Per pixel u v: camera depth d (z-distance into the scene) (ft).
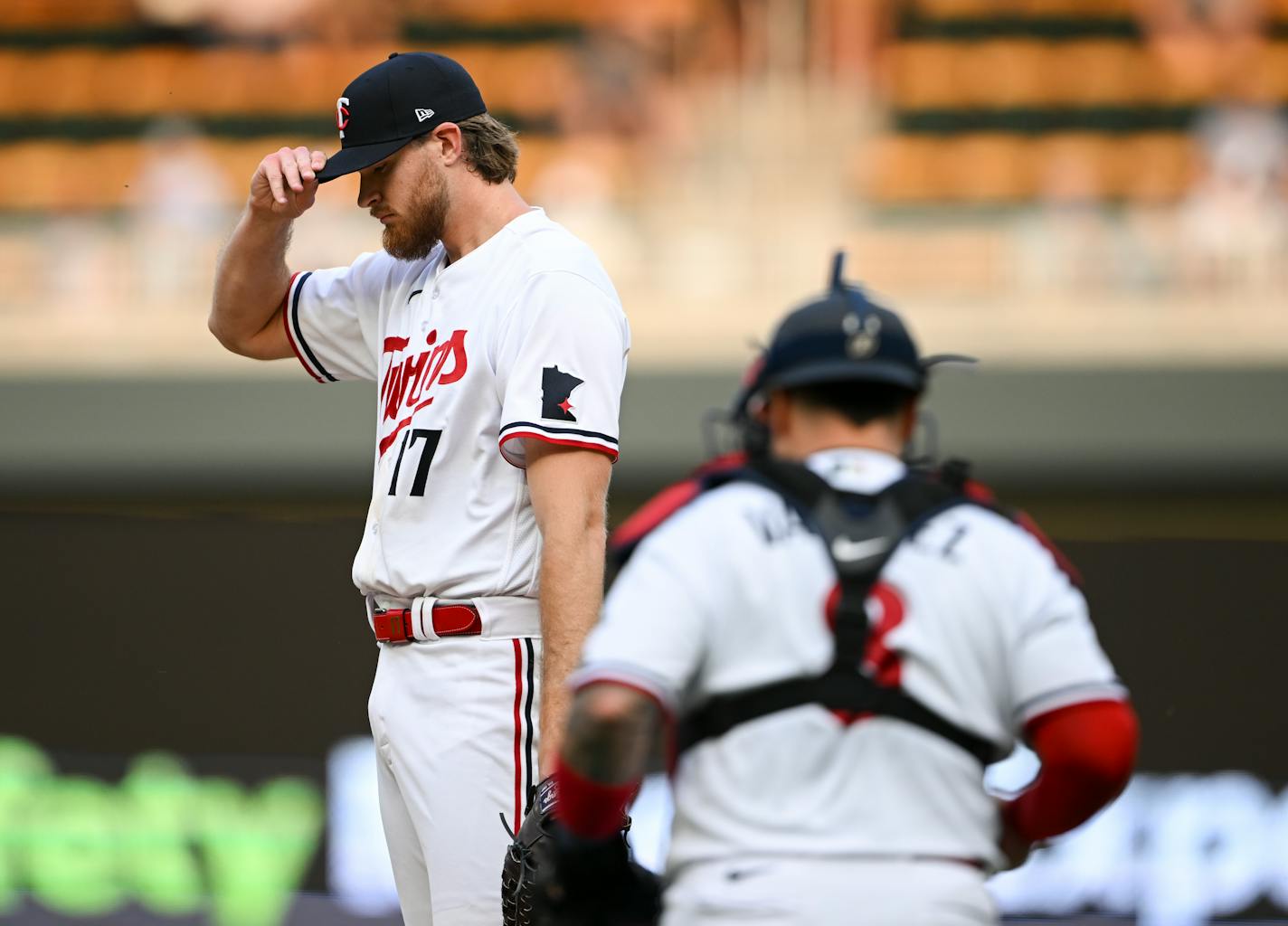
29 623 72.59
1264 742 70.59
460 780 33.17
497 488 33.73
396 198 34.78
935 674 22.39
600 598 32.71
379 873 69.62
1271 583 71.61
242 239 37.06
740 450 25.23
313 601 71.92
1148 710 71.10
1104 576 72.13
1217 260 92.32
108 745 71.77
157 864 70.44
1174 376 82.28
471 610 33.45
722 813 22.21
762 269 94.79
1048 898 66.90
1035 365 83.05
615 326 34.01
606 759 22.25
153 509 83.82
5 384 83.51
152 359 85.15
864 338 23.90
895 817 22.04
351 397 82.89
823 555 22.65
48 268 93.61
